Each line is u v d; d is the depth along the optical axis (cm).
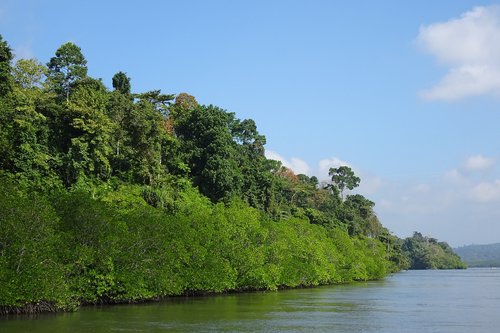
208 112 9775
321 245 9912
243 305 5316
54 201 4869
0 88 6506
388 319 4353
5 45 6550
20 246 3953
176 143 9075
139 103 8588
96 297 4903
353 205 17150
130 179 7512
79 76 8156
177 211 6919
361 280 12650
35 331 3238
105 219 4853
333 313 4703
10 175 5409
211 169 9062
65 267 4309
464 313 4966
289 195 14050
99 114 6944
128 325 3631
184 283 5950
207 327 3616
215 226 6875
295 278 8425
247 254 6981
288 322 3988
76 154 6656
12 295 3884
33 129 6291
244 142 12700
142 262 5197
